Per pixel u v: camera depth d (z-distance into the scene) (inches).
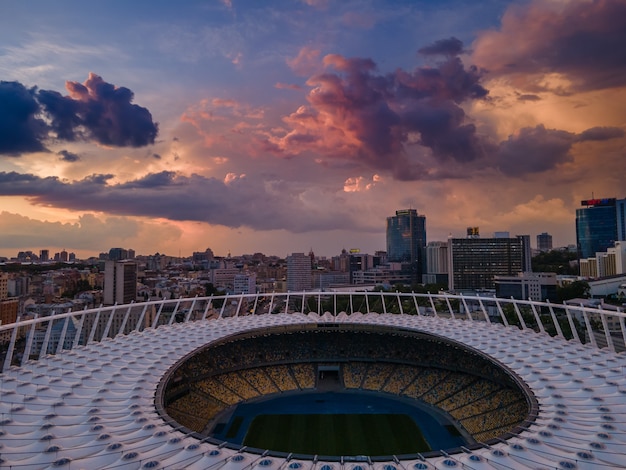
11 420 2689.5
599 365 3713.1
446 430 4281.5
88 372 3639.3
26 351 3959.2
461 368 5098.4
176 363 4033.0
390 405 4877.0
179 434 2536.9
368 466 2241.6
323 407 4842.5
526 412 4111.7
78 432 2539.4
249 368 5462.6
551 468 2148.1
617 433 2495.1
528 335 4813.0
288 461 2297.0
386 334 5703.7
